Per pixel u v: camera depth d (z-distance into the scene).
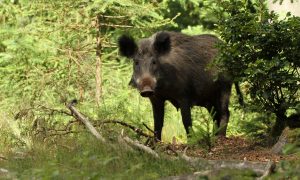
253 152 12.06
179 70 14.37
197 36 15.23
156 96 14.32
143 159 10.57
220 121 15.41
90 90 17.17
